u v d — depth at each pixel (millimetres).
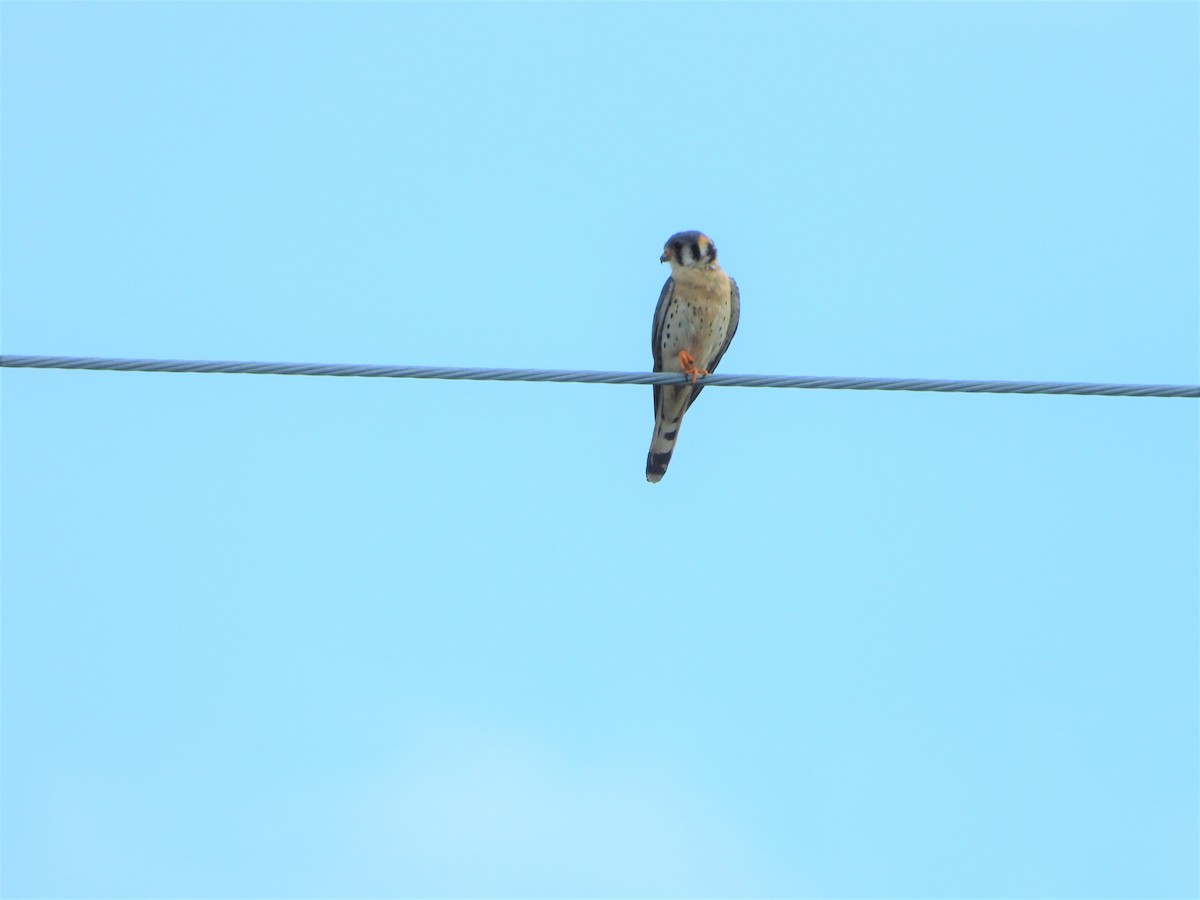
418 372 11477
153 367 11070
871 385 11711
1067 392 11617
